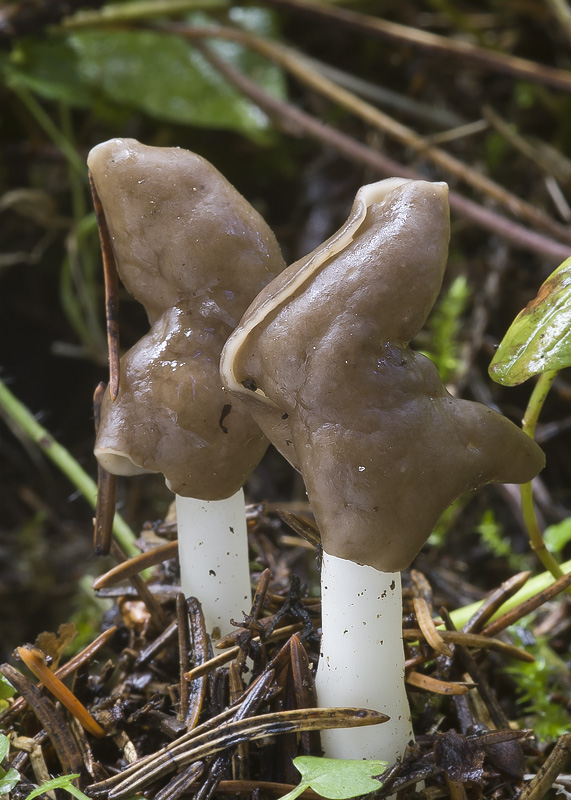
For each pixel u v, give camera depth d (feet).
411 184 0.46
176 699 0.51
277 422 0.47
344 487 0.45
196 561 0.51
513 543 0.72
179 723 0.50
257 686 0.49
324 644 0.48
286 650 0.49
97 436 0.49
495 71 0.78
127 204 0.49
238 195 0.49
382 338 0.45
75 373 0.88
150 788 0.48
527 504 0.54
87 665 0.52
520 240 0.71
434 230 0.46
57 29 0.82
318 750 0.49
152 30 0.83
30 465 0.84
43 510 0.81
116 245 0.49
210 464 0.49
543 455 0.47
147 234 0.49
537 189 0.88
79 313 0.82
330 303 0.45
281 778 0.49
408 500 0.45
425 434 0.45
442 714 0.53
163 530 0.58
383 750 0.48
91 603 0.69
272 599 0.54
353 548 0.45
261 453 0.50
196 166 0.49
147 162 0.49
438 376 0.46
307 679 0.49
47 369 0.88
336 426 0.45
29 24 0.76
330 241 0.46
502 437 0.46
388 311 0.45
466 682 0.53
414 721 0.52
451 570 0.68
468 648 0.55
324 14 0.81
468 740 0.49
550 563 0.55
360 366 0.45
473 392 0.76
